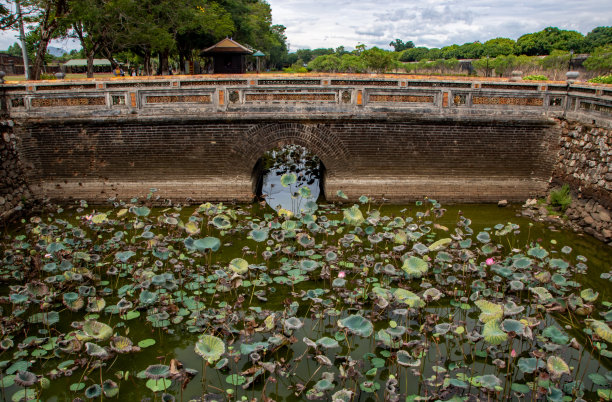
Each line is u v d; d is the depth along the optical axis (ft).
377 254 32.07
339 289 26.99
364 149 42.80
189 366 21.07
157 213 41.27
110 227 36.83
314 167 59.26
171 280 25.53
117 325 24.00
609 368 20.99
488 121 41.81
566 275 29.30
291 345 22.67
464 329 22.13
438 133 42.37
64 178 43.04
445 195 44.14
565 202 40.09
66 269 25.82
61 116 41.16
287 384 19.97
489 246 28.81
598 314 25.45
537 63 99.35
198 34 87.45
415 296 21.98
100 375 19.99
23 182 42.16
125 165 42.78
